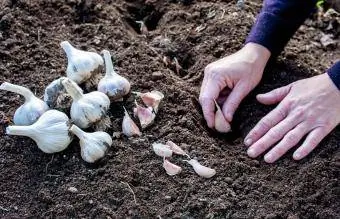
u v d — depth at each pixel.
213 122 0.93
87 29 1.06
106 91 0.91
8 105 0.94
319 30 1.15
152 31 1.10
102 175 0.86
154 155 0.88
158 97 0.93
